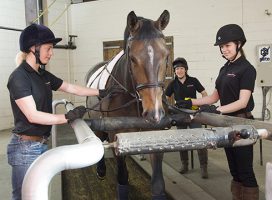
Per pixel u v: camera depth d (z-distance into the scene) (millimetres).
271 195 774
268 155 4031
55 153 626
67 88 1952
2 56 6781
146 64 1440
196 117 1630
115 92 1853
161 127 1606
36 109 1488
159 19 1588
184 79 3518
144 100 1459
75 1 8016
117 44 7770
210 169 3631
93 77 2775
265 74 6195
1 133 6305
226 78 1963
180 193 2721
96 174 3441
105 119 1525
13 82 1465
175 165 3855
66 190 2969
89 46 8047
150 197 2732
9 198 2809
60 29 7945
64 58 8031
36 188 592
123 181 2326
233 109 1780
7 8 6844
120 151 844
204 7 6852
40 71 1662
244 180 1909
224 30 1896
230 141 931
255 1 6410
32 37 1516
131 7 7531
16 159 1596
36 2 4574
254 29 6477
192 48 7043
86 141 735
